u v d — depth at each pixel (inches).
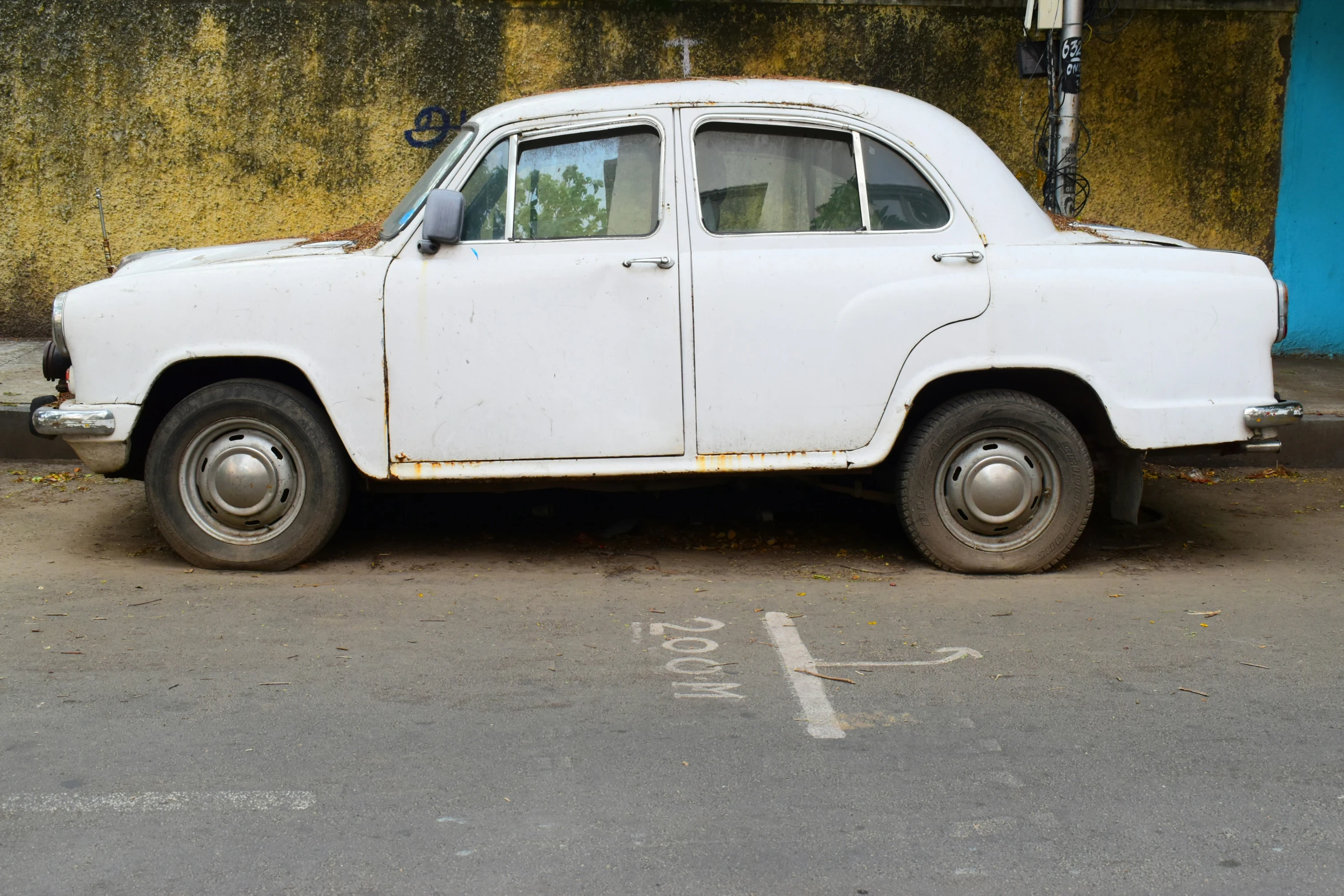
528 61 369.1
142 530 237.5
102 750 137.7
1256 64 384.5
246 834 119.5
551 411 200.8
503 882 111.2
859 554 225.8
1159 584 207.0
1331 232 398.0
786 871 113.2
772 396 201.0
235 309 199.8
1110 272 202.1
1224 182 391.2
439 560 218.7
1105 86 382.0
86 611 186.1
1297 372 375.2
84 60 364.2
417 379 200.4
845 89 208.2
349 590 199.2
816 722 147.0
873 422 202.4
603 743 140.6
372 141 371.6
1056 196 324.2
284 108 368.8
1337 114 389.7
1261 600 197.6
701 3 367.6
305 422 203.3
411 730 143.7
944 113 212.4
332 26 365.1
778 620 185.6
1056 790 129.6
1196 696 155.6
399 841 118.4
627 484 215.2
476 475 202.1
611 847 117.5
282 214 374.6
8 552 220.2
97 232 374.3
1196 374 203.5
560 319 199.5
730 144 203.5
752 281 199.3
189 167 370.9
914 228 204.4
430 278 199.6
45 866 113.6
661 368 200.5
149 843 117.8
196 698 152.6
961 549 210.2
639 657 168.9
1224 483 291.6
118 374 201.5
